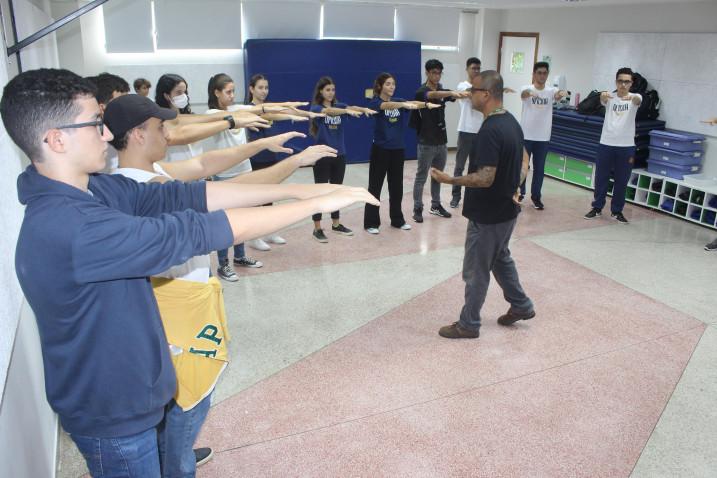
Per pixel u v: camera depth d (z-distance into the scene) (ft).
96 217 4.35
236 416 11.27
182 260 4.46
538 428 11.02
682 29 24.95
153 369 5.23
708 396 12.07
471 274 13.55
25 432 7.06
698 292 17.06
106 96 11.05
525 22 33.22
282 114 11.64
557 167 30.40
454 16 34.53
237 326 14.75
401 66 33.22
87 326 4.78
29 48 12.16
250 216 4.62
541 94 24.16
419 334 14.51
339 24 31.89
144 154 6.86
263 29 30.37
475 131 23.50
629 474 9.89
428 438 10.71
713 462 10.20
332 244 20.66
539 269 18.61
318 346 13.88
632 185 25.90
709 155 24.22
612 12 28.02
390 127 20.74
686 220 23.81
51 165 4.51
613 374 12.81
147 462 5.61
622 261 19.36
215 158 8.23
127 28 27.35
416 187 22.91
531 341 14.20
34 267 4.47
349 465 10.02
